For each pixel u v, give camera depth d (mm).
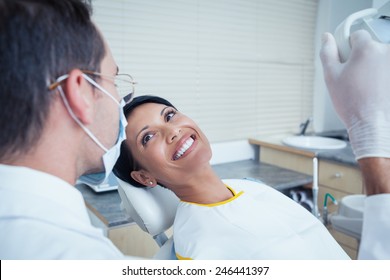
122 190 1073
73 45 465
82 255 417
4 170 444
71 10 467
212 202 1033
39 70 430
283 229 942
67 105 467
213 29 2309
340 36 626
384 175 510
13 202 430
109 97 551
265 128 2709
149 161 1013
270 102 2701
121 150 1026
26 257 401
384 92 541
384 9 684
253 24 2496
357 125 551
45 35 431
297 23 2744
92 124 522
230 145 2504
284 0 2625
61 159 480
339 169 1982
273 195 1118
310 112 2975
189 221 947
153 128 1021
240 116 2547
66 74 460
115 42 1947
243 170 2232
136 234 1471
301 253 884
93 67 505
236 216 951
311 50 2885
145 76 2074
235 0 2379
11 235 410
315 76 2934
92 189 1785
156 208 1045
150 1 2029
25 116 431
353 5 2799
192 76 2260
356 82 554
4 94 419
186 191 1040
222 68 2393
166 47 2127
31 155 455
